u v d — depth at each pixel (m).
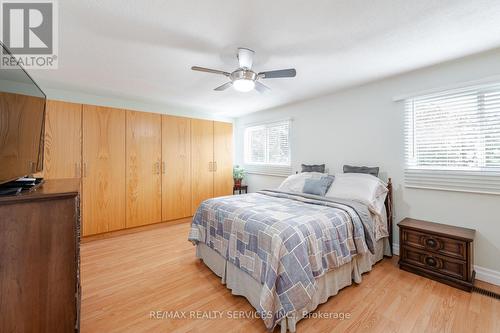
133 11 1.55
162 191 4.04
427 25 1.72
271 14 1.59
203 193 4.58
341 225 2.03
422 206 2.62
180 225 4.18
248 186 5.19
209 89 3.30
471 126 2.28
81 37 1.88
